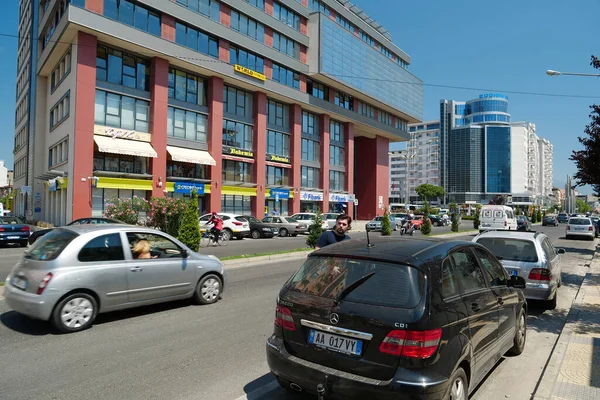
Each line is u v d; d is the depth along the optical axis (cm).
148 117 2905
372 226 3488
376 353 297
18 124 5019
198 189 3164
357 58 4684
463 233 3019
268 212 3878
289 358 338
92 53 2562
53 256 582
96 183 2523
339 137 4866
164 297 686
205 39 3209
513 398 405
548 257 758
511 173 11569
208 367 459
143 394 389
